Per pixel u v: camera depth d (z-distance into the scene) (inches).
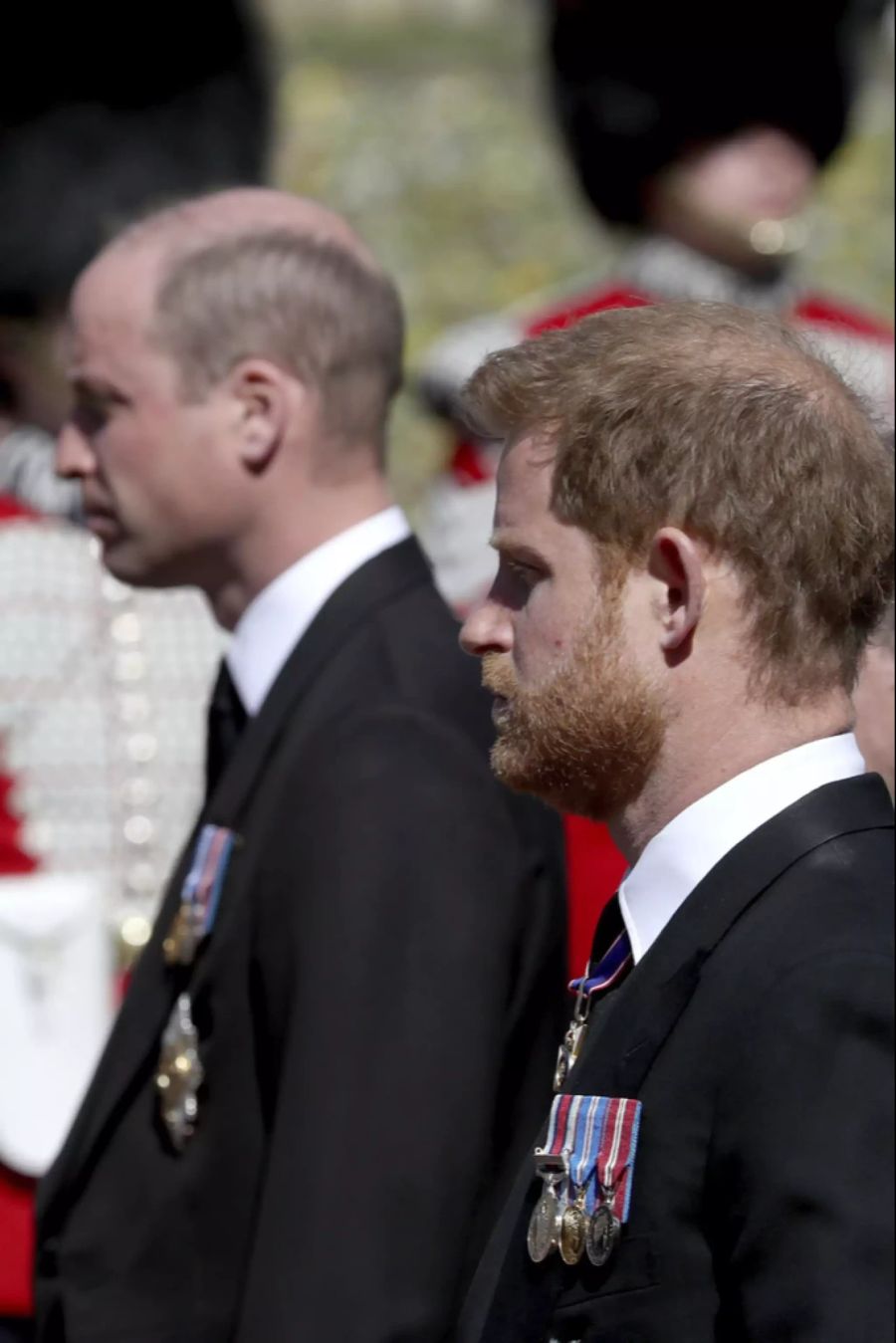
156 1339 391.2
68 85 640.4
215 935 397.4
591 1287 292.4
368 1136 368.2
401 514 434.6
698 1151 286.4
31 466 555.2
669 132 661.3
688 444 299.0
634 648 301.9
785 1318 272.8
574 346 310.5
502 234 1082.1
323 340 426.0
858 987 279.4
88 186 632.4
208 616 521.3
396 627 411.2
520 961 392.8
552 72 698.2
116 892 507.2
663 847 302.2
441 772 389.4
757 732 300.0
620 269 671.8
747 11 662.5
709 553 299.1
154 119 650.2
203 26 660.7
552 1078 398.9
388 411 437.1
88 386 431.5
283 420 424.2
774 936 288.2
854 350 504.7
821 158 680.4
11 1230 498.3
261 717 408.8
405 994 374.9
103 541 438.3
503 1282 304.0
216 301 425.4
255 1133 391.9
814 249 976.9
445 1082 371.6
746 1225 279.1
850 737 305.7
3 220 612.1
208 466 425.4
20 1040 495.8
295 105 1159.0
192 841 418.9
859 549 301.3
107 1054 411.2
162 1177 397.7
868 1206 272.2
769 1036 282.2
